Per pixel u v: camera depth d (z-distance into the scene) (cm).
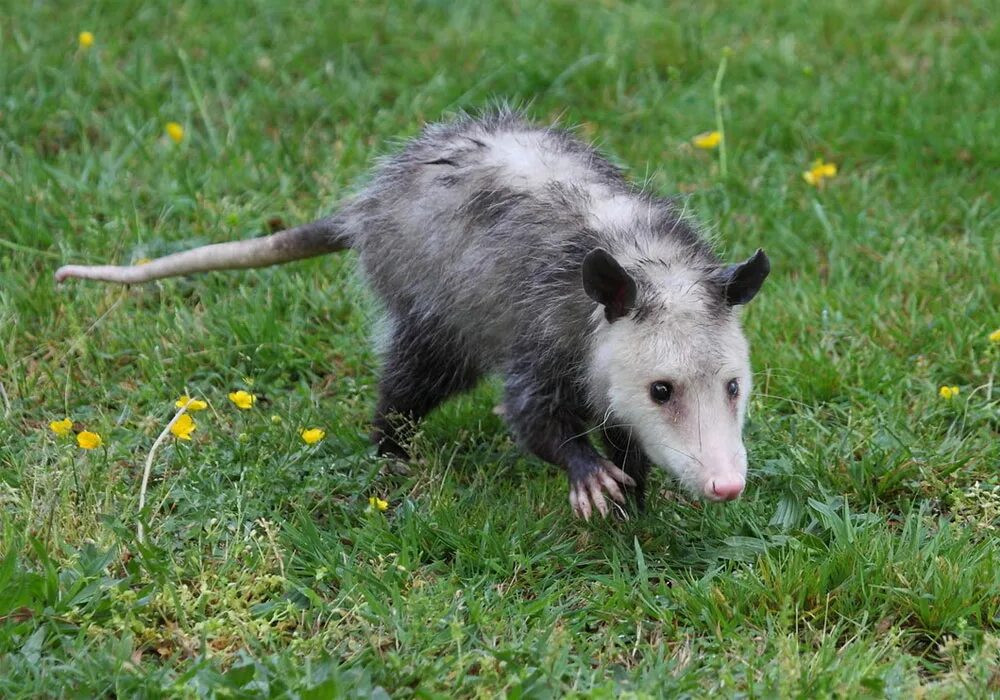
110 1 1080
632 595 547
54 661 495
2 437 656
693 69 1045
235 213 847
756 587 543
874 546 561
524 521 599
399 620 522
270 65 1026
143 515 575
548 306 604
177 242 829
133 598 522
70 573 536
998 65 1022
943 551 567
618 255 596
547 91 1007
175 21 1073
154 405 702
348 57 1037
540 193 637
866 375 719
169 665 498
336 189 872
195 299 808
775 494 632
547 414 611
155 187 881
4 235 828
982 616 537
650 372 559
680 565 584
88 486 604
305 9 1098
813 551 571
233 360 751
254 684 473
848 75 1027
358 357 760
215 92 997
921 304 779
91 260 812
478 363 671
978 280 788
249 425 678
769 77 1027
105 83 982
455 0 1125
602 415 595
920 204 868
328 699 461
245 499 607
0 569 517
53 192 860
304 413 699
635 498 634
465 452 698
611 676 500
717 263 615
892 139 932
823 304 773
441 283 658
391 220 688
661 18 1103
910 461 646
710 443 548
